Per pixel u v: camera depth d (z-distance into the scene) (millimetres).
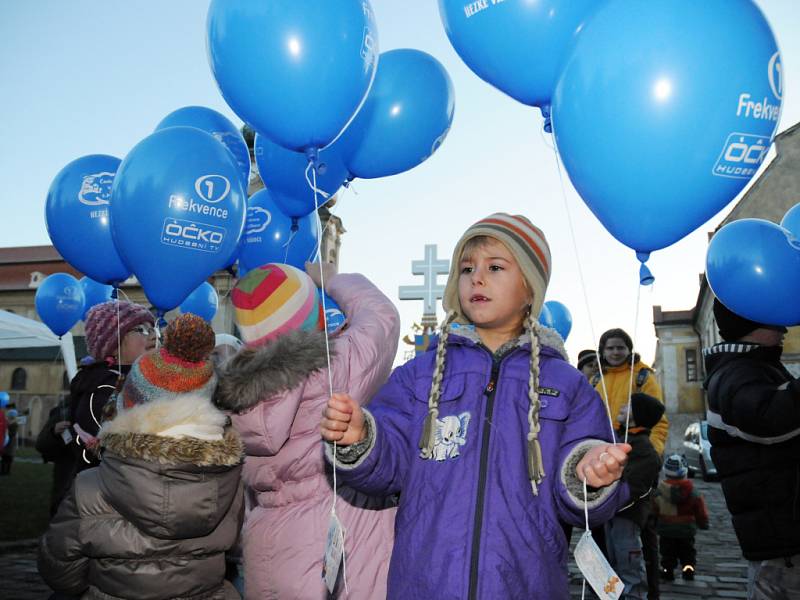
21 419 29062
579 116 2100
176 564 2168
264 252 4711
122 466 2088
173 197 3410
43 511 9242
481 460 1833
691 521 6254
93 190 4242
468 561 1724
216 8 2633
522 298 2053
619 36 2031
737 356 2949
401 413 2023
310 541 2279
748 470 2736
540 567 1740
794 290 2816
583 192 2250
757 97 2004
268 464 2348
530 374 1912
